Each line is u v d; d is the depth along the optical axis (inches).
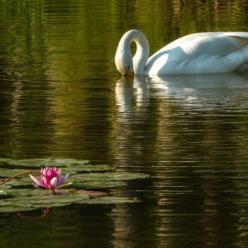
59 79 819.4
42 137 611.8
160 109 700.0
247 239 410.3
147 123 651.5
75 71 857.5
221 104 716.7
